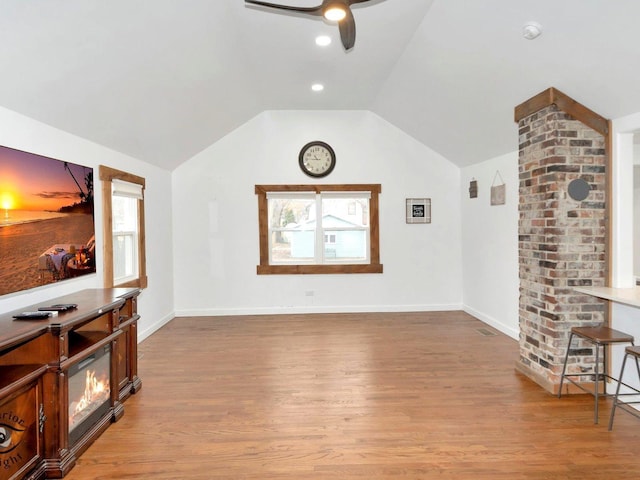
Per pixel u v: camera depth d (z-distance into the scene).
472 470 2.16
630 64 2.41
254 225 5.80
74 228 3.20
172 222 5.71
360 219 5.91
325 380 3.38
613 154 2.97
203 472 2.16
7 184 2.47
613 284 2.99
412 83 4.23
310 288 5.87
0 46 2.04
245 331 4.93
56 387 2.14
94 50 2.48
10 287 2.48
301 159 5.73
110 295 3.00
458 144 5.10
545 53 2.70
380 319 5.46
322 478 2.10
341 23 2.25
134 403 2.98
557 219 2.99
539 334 3.22
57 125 3.00
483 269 5.25
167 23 2.65
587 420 2.67
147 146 4.42
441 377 3.42
